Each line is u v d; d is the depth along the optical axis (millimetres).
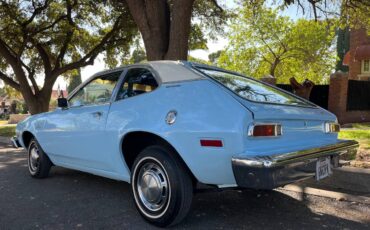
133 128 4211
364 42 28422
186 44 9586
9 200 5168
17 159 8742
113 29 18875
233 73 4891
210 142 3592
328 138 4484
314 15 12930
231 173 3557
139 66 4660
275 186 3367
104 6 16766
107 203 4977
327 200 5109
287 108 3971
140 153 4195
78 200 5125
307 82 13203
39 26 18453
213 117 3631
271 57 30516
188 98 3924
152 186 4074
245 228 4055
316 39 28516
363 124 16062
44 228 4098
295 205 4891
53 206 4871
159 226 4047
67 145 5426
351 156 7094
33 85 19938
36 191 5613
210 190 4117
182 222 4230
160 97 4168
